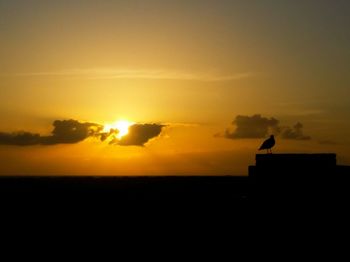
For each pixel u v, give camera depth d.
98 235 42.50
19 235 43.06
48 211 57.00
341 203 32.69
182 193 70.50
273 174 33.84
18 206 61.72
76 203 64.19
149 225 45.34
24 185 104.88
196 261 33.06
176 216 47.97
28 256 36.03
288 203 33.44
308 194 33.06
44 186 99.94
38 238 41.31
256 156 34.44
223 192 66.62
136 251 36.78
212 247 35.62
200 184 90.06
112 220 49.59
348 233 32.19
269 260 31.86
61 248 38.28
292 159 33.50
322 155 33.06
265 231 33.84
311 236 32.62
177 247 36.72
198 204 53.56
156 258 34.50
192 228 41.69
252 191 34.59
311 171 33.09
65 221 49.88
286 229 33.28
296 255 31.98
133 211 54.97
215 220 42.53
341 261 30.56
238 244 35.19
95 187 96.31
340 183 32.84
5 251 37.72
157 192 76.94
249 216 35.38
